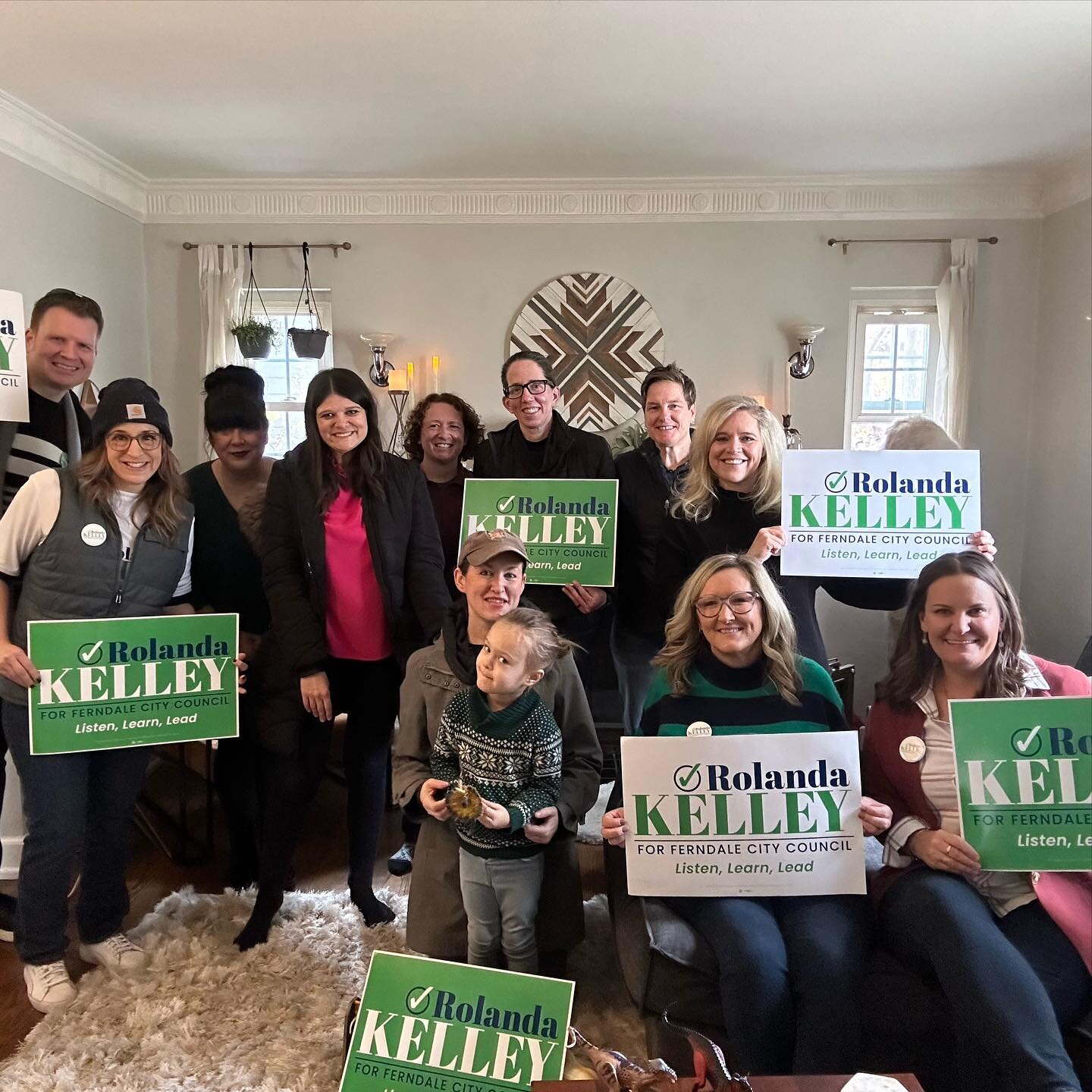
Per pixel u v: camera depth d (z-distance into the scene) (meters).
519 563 1.64
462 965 1.40
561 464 2.41
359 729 2.12
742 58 2.61
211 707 1.94
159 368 4.11
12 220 3.00
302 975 1.96
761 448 2.05
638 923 1.58
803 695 1.70
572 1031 1.36
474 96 2.89
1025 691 1.63
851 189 3.92
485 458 2.50
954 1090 1.47
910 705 1.67
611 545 2.22
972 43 2.51
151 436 1.80
